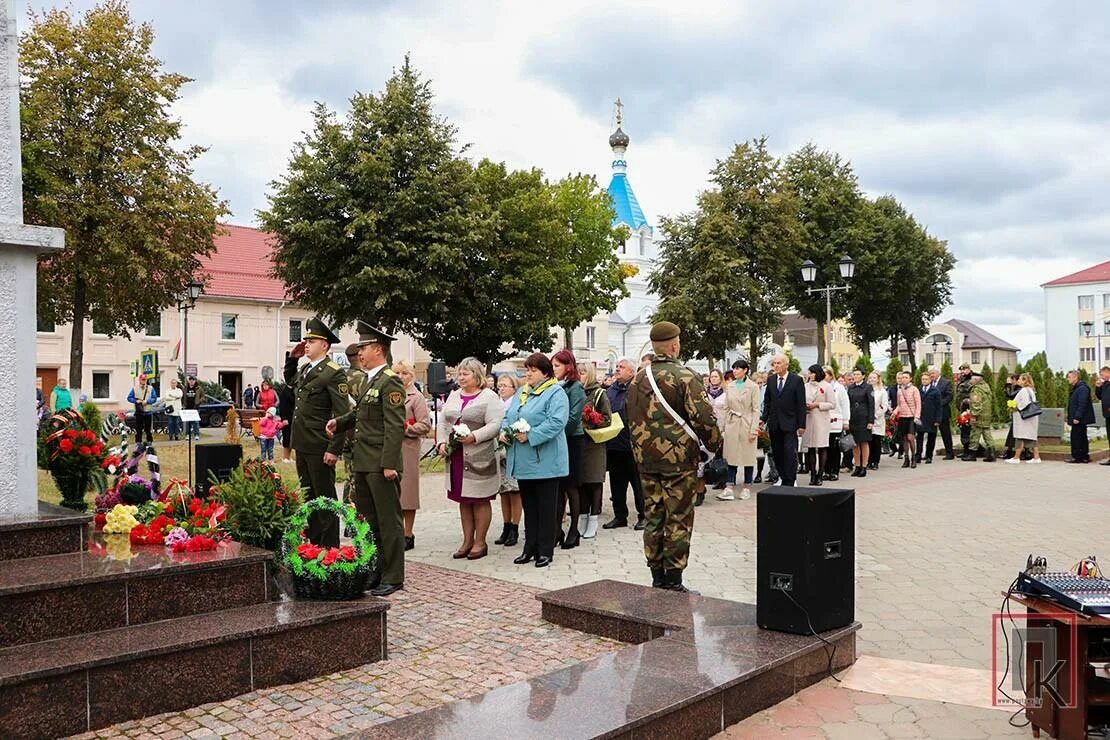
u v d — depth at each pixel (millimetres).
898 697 4711
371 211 27844
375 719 4426
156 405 24391
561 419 8227
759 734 4234
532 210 35594
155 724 4320
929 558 8539
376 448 7121
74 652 4312
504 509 9570
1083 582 4160
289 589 5809
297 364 10586
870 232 42875
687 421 6523
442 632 6035
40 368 38031
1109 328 92938
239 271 46625
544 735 3631
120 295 28031
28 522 5363
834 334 74562
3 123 5715
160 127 27656
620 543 9461
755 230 37938
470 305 30859
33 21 26641
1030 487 14391
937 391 18984
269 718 4422
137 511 6520
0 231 5426
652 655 4766
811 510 5082
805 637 5078
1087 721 3861
